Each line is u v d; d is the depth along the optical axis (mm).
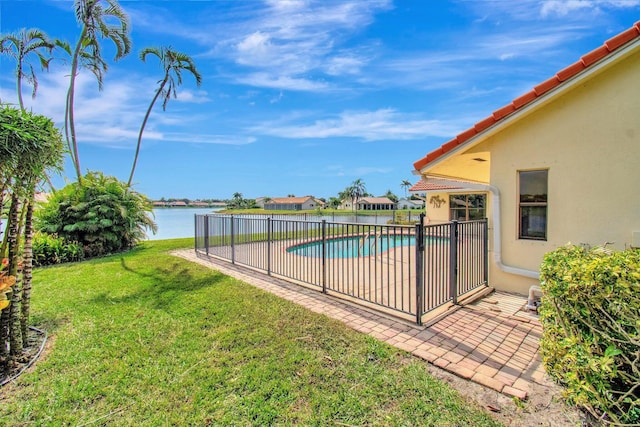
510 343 3320
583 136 4262
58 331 3684
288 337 3463
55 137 3045
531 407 2297
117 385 2609
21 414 2279
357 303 4625
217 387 2568
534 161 4676
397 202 82188
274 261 7066
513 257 4945
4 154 2619
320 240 5973
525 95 4211
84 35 11406
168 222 28203
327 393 2482
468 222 4855
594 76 4141
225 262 7898
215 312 4230
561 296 2012
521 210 4906
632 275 1675
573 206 4359
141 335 3543
